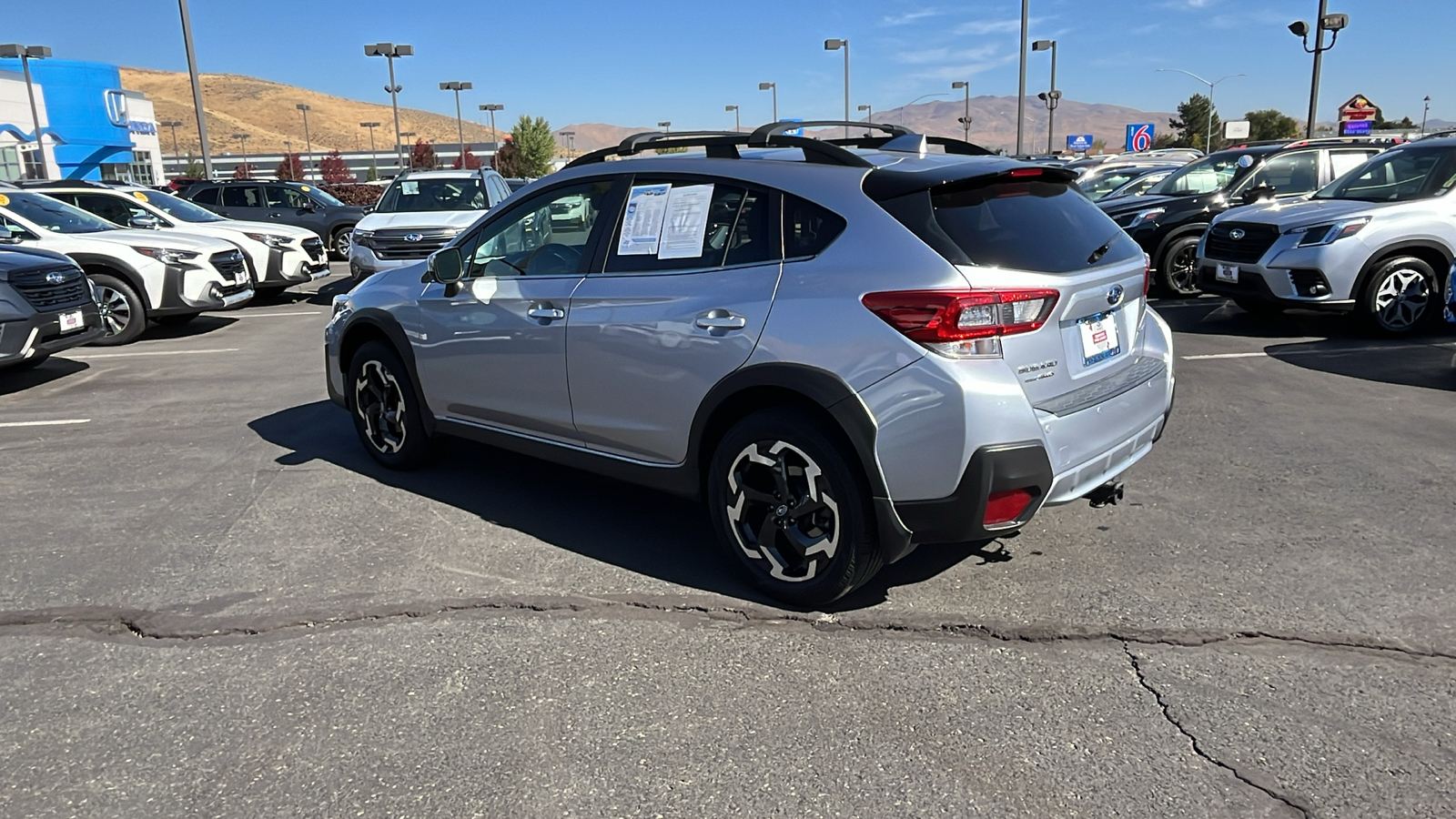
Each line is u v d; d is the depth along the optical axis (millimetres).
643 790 2516
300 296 14070
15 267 7402
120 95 55781
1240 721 2775
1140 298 3787
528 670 3137
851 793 2492
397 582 3805
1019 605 3527
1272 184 11172
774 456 3426
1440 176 8320
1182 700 2891
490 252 4504
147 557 4078
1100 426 3414
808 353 3244
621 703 2932
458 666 3162
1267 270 8430
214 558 4062
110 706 2945
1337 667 3055
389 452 5203
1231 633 3287
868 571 3371
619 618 3492
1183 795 2453
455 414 4750
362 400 5246
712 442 3691
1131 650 3193
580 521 4457
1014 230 3291
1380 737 2680
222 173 103750
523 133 77125
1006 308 3047
